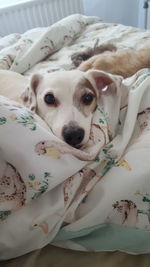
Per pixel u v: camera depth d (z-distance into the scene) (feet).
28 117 1.97
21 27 7.25
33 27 7.43
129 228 1.90
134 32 5.03
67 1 7.64
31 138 1.81
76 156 1.96
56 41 4.78
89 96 2.61
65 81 2.61
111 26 5.58
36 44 4.50
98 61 3.62
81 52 4.35
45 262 1.92
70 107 2.50
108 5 8.13
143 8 7.67
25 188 1.77
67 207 1.88
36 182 1.75
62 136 2.24
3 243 1.74
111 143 2.22
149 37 4.68
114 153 2.15
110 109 2.56
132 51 3.85
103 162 2.12
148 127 2.27
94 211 1.88
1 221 1.77
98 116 2.44
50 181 1.77
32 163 1.74
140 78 2.61
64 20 5.31
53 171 1.78
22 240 1.77
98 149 2.11
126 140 2.23
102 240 1.93
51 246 2.00
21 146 1.75
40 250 1.97
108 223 1.92
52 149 1.85
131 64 3.56
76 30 5.27
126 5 8.07
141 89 2.43
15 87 3.27
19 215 1.77
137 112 2.39
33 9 7.19
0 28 6.95
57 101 2.55
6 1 7.11
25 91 2.84
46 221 1.81
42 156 1.79
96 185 2.00
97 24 5.68
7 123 1.80
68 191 1.88
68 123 2.31
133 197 1.91
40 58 4.54
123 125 2.43
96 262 1.91
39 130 1.89
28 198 1.78
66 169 1.84
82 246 1.95
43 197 1.88
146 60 3.59
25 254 1.92
